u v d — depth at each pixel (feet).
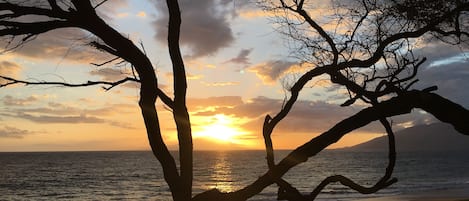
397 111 13.25
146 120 13.30
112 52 13.37
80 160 461.37
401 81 14.42
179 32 13.76
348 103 14.34
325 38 15.70
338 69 14.55
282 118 14.05
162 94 13.84
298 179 225.35
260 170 295.89
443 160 455.22
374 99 14.03
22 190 180.24
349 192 147.23
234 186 187.52
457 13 15.19
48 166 343.26
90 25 12.99
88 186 192.54
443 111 13.29
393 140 13.84
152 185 195.52
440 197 124.67
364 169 305.32
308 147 13.09
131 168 318.04
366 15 15.98
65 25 13.09
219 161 457.68
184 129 13.37
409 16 15.31
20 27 13.03
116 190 176.35
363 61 14.66
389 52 15.85
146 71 13.37
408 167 320.70
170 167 13.20
